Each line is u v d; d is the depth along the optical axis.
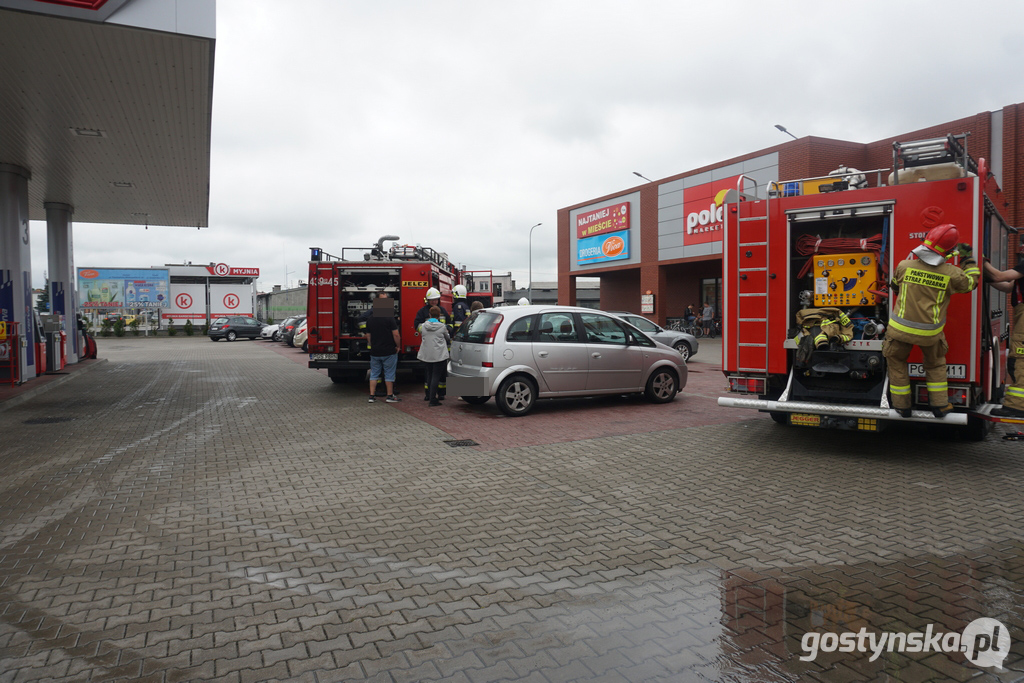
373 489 5.65
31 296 14.38
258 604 3.45
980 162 5.75
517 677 2.73
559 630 3.15
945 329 5.89
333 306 11.91
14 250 13.52
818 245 6.75
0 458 6.89
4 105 10.28
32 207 18.56
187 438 7.95
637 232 30.48
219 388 13.32
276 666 2.83
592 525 4.68
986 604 3.38
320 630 3.16
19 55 8.46
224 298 47.09
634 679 2.72
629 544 4.30
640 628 3.17
